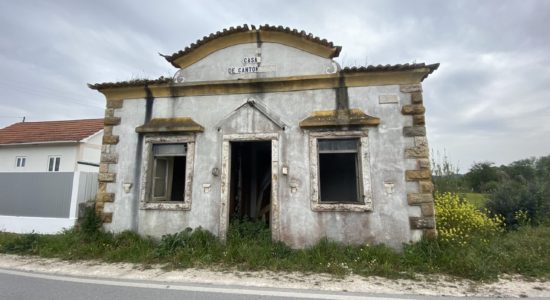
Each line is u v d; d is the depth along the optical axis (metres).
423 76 7.27
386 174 7.03
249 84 7.89
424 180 6.87
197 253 6.55
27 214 10.48
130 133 8.41
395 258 6.05
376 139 7.21
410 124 7.16
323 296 4.44
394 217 6.83
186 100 8.29
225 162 7.74
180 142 8.12
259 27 7.97
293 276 5.42
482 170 23.80
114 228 7.98
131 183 8.12
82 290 4.70
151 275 5.50
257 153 10.88
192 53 8.30
